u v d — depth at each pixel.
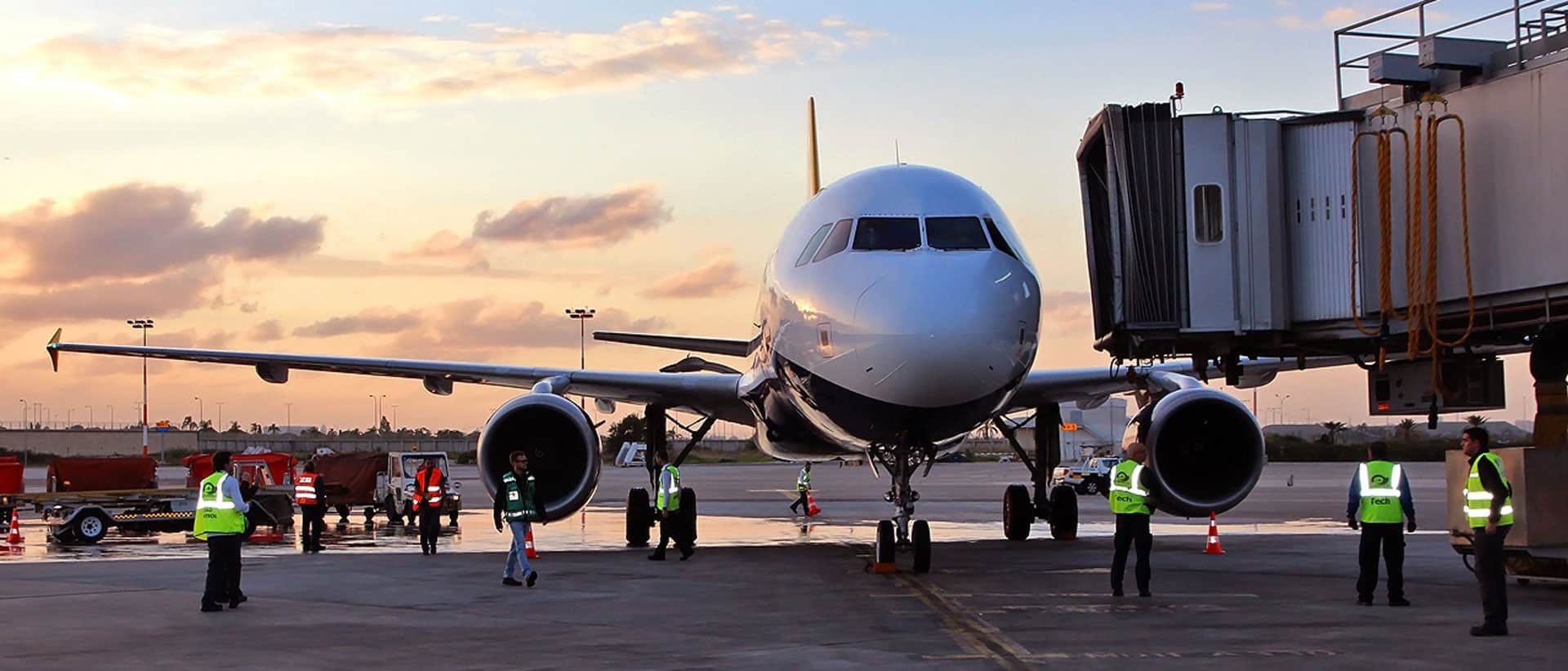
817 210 17.05
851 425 15.90
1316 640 11.14
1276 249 16.03
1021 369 15.26
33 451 124.81
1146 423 18.56
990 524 28.75
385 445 154.50
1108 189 16.20
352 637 11.83
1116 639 11.22
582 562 19.55
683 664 10.19
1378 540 13.48
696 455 128.38
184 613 13.66
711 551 21.47
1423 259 15.09
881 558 17.05
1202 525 27.69
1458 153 14.80
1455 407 16.11
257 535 27.33
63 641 11.73
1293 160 16.22
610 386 22.17
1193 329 16.00
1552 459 14.65
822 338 15.49
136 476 31.81
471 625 12.52
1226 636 11.39
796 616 12.91
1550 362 15.24
